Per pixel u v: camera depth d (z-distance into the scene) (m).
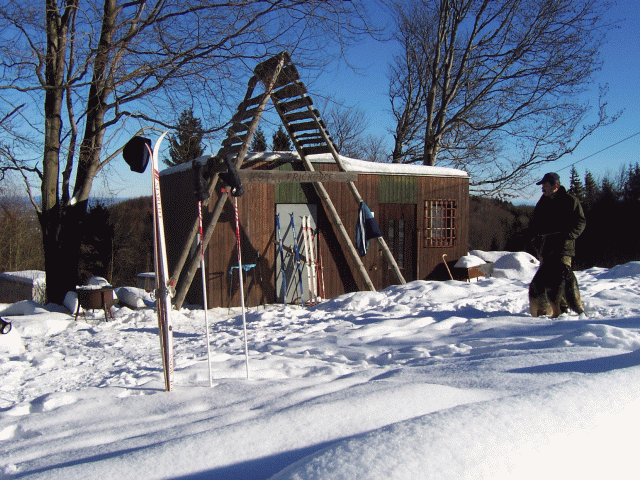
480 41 19.05
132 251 28.02
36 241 25.97
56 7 9.86
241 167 10.57
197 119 9.59
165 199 12.30
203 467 1.71
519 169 19.67
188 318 9.12
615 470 1.57
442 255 13.39
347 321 7.30
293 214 11.11
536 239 6.20
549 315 6.14
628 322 4.90
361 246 11.05
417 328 6.14
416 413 2.17
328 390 3.03
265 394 3.04
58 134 10.80
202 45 8.95
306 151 11.01
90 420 2.84
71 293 9.98
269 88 9.22
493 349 4.32
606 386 1.94
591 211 25.08
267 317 8.32
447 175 13.30
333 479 1.30
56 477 1.63
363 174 12.04
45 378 4.58
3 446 2.45
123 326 8.41
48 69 10.31
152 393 3.43
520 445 1.47
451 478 1.31
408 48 22.73
